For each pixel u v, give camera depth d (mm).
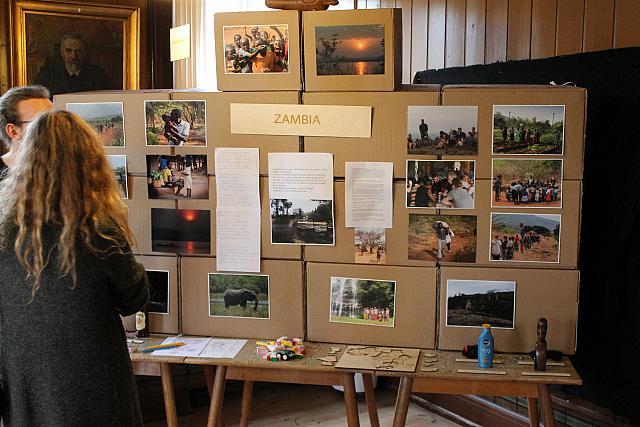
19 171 1750
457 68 3281
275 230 2480
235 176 2484
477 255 2346
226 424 3500
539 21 2971
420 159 2340
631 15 2633
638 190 2555
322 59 2359
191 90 2586
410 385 2230
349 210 2408
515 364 2264
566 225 2289
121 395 1785
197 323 2590
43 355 1712
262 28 2389
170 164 2533
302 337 2510
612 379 2662
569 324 2311
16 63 3863
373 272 2422
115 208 1855
